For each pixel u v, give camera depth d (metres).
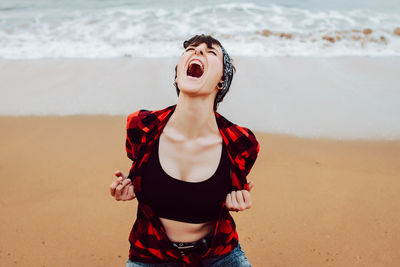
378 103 5.10
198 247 1.73
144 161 1.67
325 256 2.90
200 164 1.64
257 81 5.68
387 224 3.16
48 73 6.11
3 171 3.74
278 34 7.96
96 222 3.22
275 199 3.42
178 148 1.65
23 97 5.23
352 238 3.04
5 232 3.10
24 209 3.32
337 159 3.94
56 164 3.85
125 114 4.81
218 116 1.72
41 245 3.00
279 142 4.21
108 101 5.12
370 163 3.89
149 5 9.84
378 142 4.23
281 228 3.15
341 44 7.55
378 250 2.94
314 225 3.17
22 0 10.70
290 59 6.68
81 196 3.47
